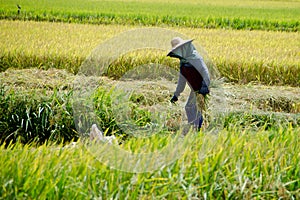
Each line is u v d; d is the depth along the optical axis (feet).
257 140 24.02
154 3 126.52
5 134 34.24
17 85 38.40
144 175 19.62
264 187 19.89
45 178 18.94
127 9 105.29
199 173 19.77
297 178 20.54
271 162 21.06
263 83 48.01
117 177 19.39
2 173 18.97
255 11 115.44
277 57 52.16
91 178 19.16
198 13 103.30
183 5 124.57
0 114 34.24
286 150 22.67
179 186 19.30
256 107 38.78
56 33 64.28
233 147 22.00
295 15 107.04
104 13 90.89
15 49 49.21
